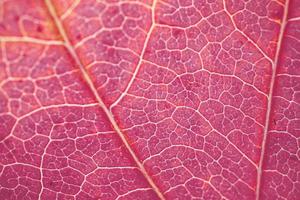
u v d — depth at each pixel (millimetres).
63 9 55
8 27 54
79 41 56
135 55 59
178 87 61
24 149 60
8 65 55
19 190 61
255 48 62
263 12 62
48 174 61
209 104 62
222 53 61
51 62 56
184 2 59
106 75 59
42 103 58
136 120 61
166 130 62
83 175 62
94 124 60
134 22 58
